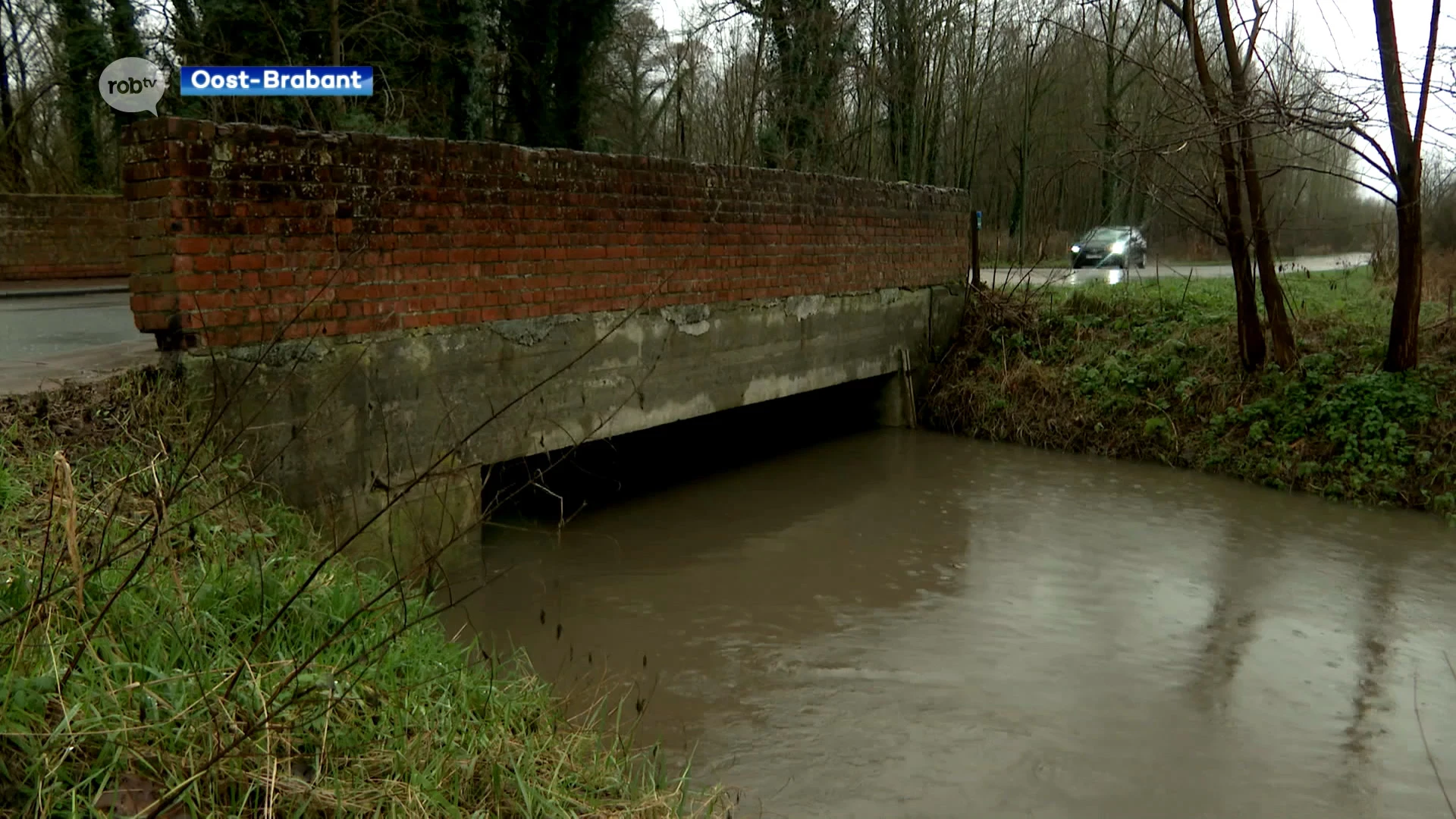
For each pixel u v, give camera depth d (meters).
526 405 6.19
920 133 23.03
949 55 24.50
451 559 5.75
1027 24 23.72
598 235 6.59
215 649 2.97
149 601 3.03
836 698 4.56
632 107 23.06
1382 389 8.58
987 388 10.80
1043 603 5.82
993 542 6.98
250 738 2.50
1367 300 11.62
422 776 2.72
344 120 12.57
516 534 6.93
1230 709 4.52
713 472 8.98
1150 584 6.16
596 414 6.74
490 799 2.84
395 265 5.23
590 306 6.59
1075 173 25.70
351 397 5.05
